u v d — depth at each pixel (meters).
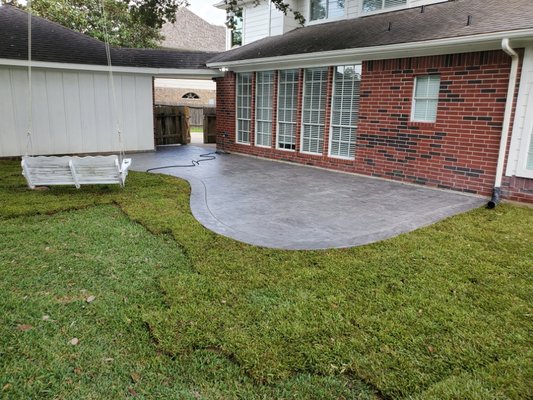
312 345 2.58
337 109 9.25
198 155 11.91
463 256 4.07
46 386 2.23
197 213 5.67
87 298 3.19
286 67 10.22
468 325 2.80
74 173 6.54
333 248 4.31
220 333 2.70
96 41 12.73
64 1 21.97
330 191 7.21
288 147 10.71
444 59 7.05
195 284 3.41
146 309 3.03
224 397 2.16
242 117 12.12
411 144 7.77
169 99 26.30
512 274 3.66
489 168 6.70
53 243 4.40
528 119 6.14
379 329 2.75
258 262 3.90
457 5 8.85
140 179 8.02
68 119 11.20
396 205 6.23
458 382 2.24
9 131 10.52
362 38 8.47
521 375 2.30
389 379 2.28
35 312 2.97
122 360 2.45
